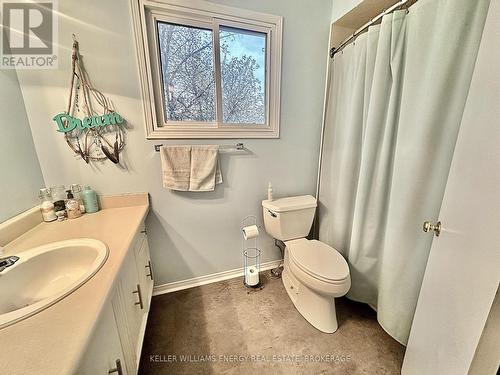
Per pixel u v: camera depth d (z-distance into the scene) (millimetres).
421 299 887
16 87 1101
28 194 1128
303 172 1860
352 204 1519
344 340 1297
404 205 1047
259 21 1439
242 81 1569
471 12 774
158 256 1619
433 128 916
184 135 1450
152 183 1471
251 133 1604
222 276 1847
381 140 1229
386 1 1314
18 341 468
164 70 1405
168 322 1426
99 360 604
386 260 1176
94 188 1352
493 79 581
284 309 1533
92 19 1166
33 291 801
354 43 1380
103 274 697
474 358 595
